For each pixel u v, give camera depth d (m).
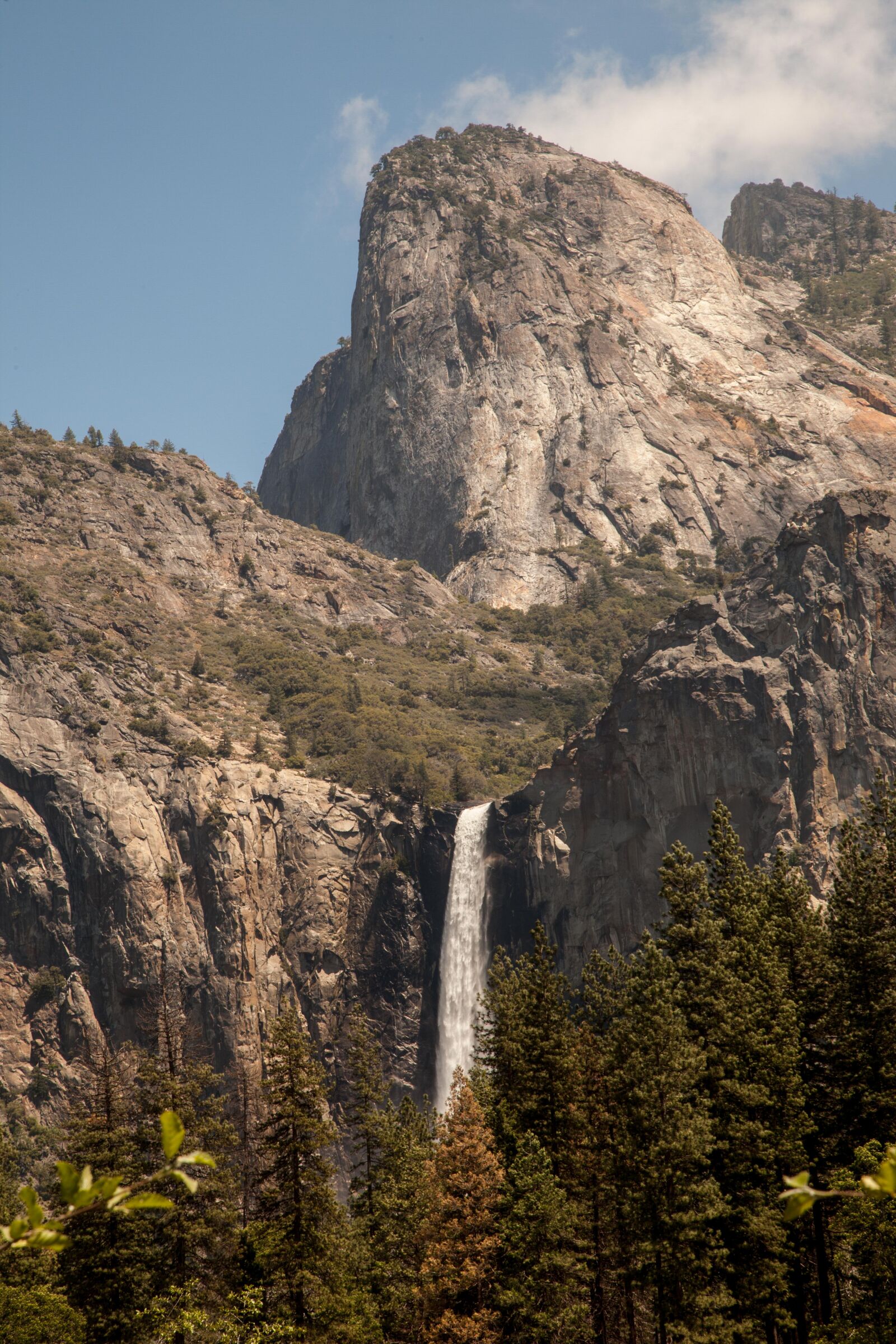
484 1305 109.06
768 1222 96.81
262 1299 109.38
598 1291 108.94
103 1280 114.00
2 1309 107.44
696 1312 96.00
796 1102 100.19
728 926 120.50
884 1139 104.44
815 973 111.44
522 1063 117.31
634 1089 100.44
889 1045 105.75
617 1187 101.75
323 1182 115.56
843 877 119.00
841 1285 110.06
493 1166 111.25
